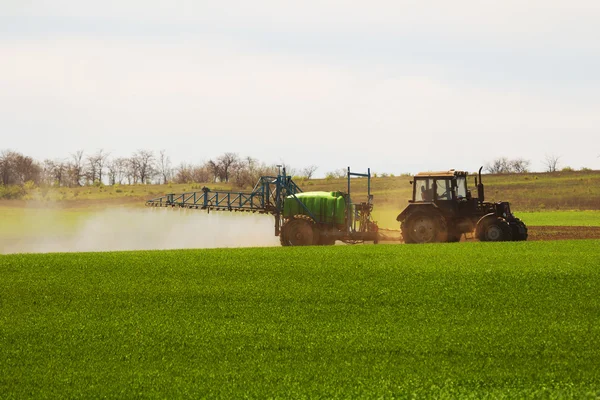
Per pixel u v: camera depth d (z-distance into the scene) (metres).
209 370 47.81
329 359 49.56
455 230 101.06
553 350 50.53
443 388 43.50
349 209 105.94
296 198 106.38
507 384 44.47
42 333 56.28
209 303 64.06
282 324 57.75
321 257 82.62
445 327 56.22
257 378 46.06
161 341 54.03
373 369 47.34
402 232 100.94
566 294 64.81
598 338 52.88
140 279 72.62
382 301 63.72
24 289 69.25
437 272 73.12
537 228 136.00
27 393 44.16
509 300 63.22
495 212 101.25
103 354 51.44
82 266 78.81
